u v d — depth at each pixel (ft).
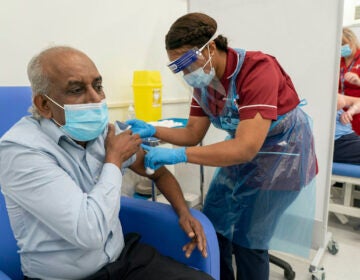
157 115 6.54
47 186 2.55
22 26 4.75
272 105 3.43
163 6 7.45
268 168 4.10
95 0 5.81
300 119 4.20
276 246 4.45
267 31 5.91
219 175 4.72
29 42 4.87
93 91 2.85
